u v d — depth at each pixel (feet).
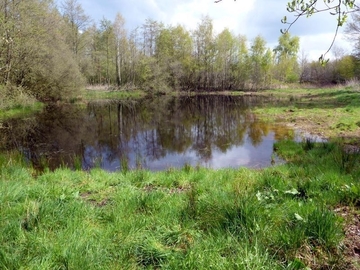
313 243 9.30
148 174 21.13
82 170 26.86
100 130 55.11
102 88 149.28
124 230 10.66
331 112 60.13
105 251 9.08
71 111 81.46
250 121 60.49
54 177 20.92
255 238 9.22
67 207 12.44
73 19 127.24
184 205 12.63
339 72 166.30
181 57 165.68
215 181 18.66
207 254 8.64
